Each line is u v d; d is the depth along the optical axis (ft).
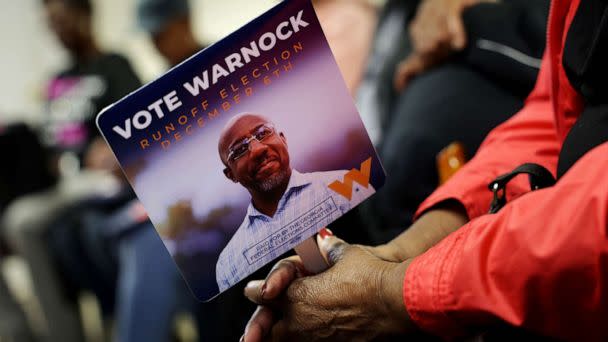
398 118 3.99
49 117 8.48
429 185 3.76
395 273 2.02
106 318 8.93
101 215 7.75
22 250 8.87
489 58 3.60
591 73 1.99
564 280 1.58
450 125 3.67
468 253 1.78
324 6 5.84
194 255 2.21
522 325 1.68
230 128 2.13
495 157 2.63
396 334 2.03
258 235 2.22
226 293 4.35
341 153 2.19
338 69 2.13
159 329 6.97
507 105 3.61
